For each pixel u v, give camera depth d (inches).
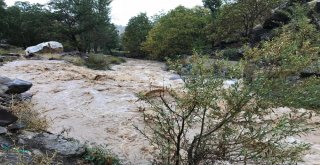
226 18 1314.0
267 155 193.2
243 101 187.8
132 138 336.5
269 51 192.7
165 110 225.8
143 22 1975.9
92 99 484.4
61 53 1188.5
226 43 1363.2
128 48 1953.7
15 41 2034.9
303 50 199.2
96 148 262.4
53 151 237.0
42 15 1998.0
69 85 575.2
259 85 185.9
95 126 374.0
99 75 661.9
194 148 210.7
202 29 1438.2
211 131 198.8
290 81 191.8
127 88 563.8
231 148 202.5
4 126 251.3
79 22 2034.9
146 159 284.5
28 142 240.7
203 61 196.9
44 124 312.2
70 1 1993.1
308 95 187.9
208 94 188.1
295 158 196.9
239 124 196.5
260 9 1268.5
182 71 201.2
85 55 1253.7
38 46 1163.9
